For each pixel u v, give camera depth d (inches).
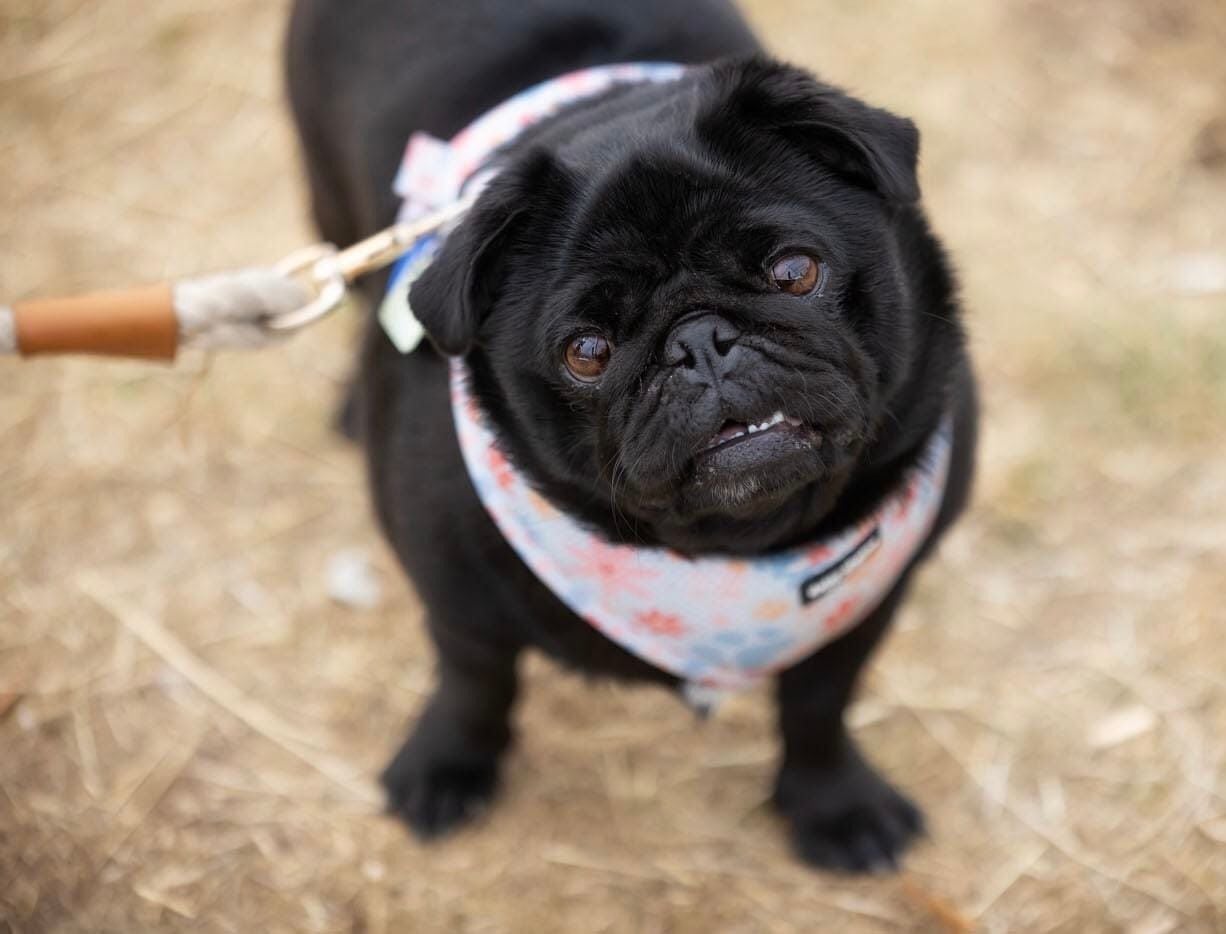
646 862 30.7
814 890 30.1
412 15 30.8
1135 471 35.9
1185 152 42.3
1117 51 45.3
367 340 29.0
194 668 33.5
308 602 34.7
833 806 30.5
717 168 23.9
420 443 26.6
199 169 43.8
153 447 37.3
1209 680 32.4
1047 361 37.5
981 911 29.6
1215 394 36.7
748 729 32.6
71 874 30.2
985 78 44.7
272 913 29.9
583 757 32.3
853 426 23.6
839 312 23.9
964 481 27.5
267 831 31.0
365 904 30.0
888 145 23.9
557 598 26.6
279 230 42.2
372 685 33.4
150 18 47.3
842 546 26.0
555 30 29.9
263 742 32.4
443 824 31.0
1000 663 33.1
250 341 26.3
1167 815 30.6
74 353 25.9
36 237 41.8
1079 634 33.4
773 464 23.4
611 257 23.8
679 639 26.7
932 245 25.4
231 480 36.8
